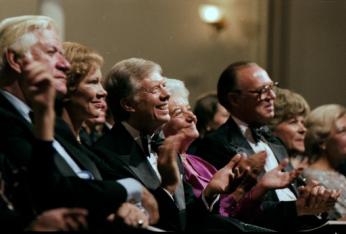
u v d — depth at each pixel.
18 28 5.43
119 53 12.59
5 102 5.28
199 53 13.23
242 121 7.82
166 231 5.42
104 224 5.01
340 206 8.36
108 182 5.17
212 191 6.13
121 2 12.61
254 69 7.87
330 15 13.21
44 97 4.49
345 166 8.98
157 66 6.66
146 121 6.53
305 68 13.35
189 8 13.16
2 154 4.89
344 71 13.12
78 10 12.25
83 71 6.15
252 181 6.54
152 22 12.87
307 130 8.74
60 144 5.54
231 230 6.08
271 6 13.46
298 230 6.87
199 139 8.31
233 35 13.43
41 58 5.41
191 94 13.16
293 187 7.88
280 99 8.88
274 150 7.94
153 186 6.30
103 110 6.27
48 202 4.82
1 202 4.74
